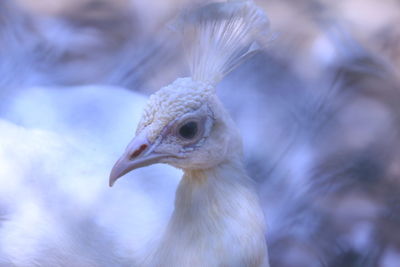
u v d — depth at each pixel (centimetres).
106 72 168
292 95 167
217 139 119
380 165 156
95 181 130
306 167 155
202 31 121
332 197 152
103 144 134
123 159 118
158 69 169
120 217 128
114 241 126
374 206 152
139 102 142
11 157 130
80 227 127
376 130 163
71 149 132
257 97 164
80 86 149
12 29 179
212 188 119
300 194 152
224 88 165
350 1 194
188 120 118
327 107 166
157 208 129
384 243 148
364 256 147
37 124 136
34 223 128
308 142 157
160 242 122
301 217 150
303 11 190
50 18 185
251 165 153
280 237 148
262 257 121
